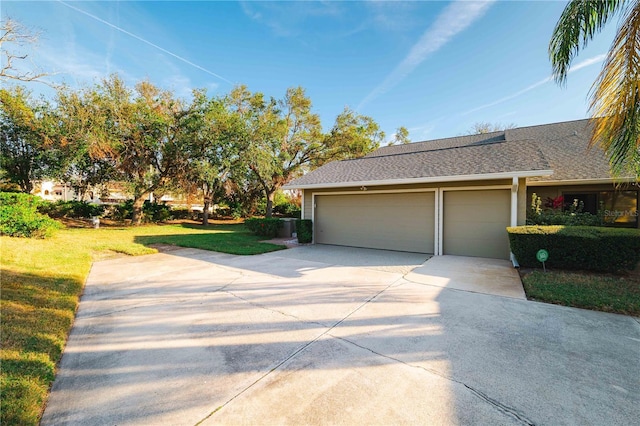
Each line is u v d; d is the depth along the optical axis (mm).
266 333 3367
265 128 18750
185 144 16781
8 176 15492
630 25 4066
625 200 8945
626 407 2082
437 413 2039
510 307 4094
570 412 2039
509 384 2357
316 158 23312
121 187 18578
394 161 10305
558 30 4898
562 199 8562
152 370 2635
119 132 15352
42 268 6109
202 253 8922
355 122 23312
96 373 2598
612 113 4410
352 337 3234
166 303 4457
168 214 21453
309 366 2660
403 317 3787
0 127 15008
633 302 4074
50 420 2018
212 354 2906
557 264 5934
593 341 3076
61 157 14625
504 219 7543
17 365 2611
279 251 9266
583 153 9727
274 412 2070
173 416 2049
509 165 7133
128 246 9570
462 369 2580
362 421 1972
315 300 4520
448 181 8117
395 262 7391
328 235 10789
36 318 3648
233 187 20609
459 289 4988
